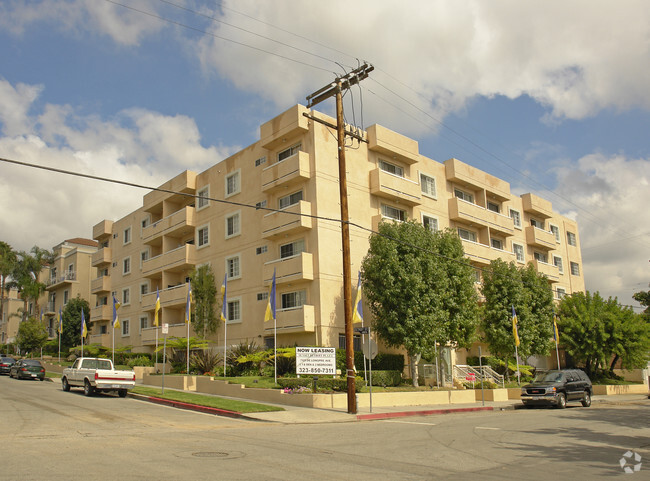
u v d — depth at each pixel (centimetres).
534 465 1035
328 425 1698
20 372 3544
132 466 936
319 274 2839
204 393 2600
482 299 3659
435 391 2580
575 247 5450
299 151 2992
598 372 4353
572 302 4128
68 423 1538
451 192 3859
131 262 4644
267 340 3077
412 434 1473
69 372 2642
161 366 3450
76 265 6106
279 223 2989
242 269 3316
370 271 2764
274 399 2273
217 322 3419
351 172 3122
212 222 3634
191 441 1259
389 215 3306
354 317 2686
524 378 3703
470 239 3944
